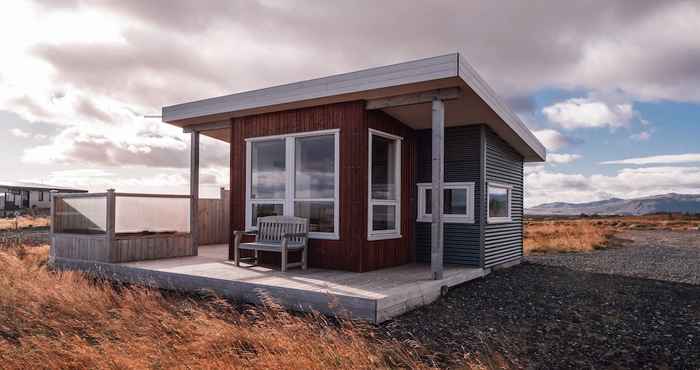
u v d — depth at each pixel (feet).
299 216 24.21
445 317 16.47
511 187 31.48
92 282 22.95
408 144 26.55
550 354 12.94
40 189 123.13
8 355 11.37
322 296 16.05
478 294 20.63
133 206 26.35
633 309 19.02
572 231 82.43
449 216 26.61
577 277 27.58
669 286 25.41
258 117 26.00
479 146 25.81
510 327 15.57
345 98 21.95
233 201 26.96
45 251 34.78
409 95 20.77
